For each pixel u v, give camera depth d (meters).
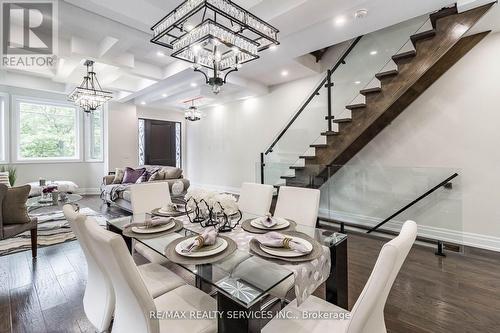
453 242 3.00
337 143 3.83
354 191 3.72
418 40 2.92
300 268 1.21
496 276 2.37
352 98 4.04
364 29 2.94
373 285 0.81
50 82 5.95
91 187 7.05
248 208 2.47
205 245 1.41
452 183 3.01
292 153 4.77
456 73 3.19
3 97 5.79
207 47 2.27
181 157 8.62
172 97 6.61
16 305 1.99
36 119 6.29
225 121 7.13
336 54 4.62
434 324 1.74
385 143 3.83
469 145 3.13
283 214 2.23
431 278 2.35
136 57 4.42
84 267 2.64
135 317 1.03
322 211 4.00
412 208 3.29
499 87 2.92
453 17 2.67
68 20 2.89
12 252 2.98
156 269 1.72
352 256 2.86
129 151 7.18
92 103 4.66
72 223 1.29
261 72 4.82
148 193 2.55
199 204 1.79
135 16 2.69
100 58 3.86
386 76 3.20
